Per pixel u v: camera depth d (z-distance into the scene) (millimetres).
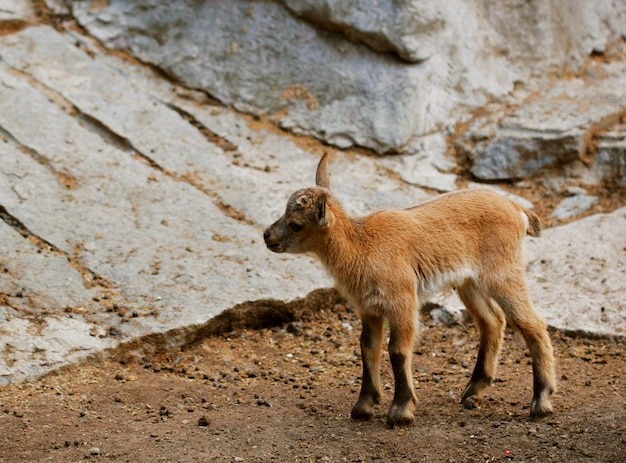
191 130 18141
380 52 18938
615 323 13523
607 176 17875
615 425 10102
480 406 11164
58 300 13000
